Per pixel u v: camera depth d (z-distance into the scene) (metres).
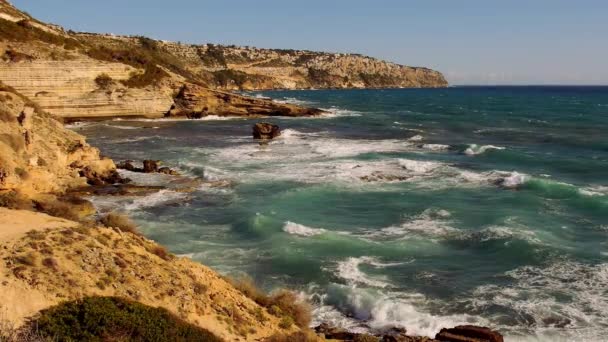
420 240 24.78
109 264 12.64
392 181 37.38
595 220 27.77
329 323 17.45
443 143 57.97
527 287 19.70
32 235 12.91
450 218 28.22
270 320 14.07
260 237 25.19
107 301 11.10
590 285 19.73
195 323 11.99
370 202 31.75
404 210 29.89
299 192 33.91
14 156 27.23
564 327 16.72
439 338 15.38
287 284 20.14
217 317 12.67
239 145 55.47
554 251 22.91
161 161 44.78
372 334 16.64
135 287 12.24
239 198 32.78
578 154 49.94
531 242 23.77
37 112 35.59
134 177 38.22
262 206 30.88
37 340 9.38
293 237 24.92
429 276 20.88
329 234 25.27
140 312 11.01
